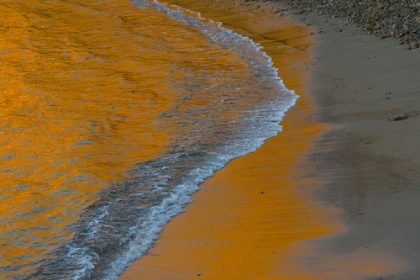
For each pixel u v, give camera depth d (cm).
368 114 1941
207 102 2314
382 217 1316
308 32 3070
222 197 1538
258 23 3441
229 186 1595
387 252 1175
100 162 1850
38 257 1341
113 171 1772
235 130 1984
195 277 1196
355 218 1335
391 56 2464
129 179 1703
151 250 1324
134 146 1958
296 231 1323
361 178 1520
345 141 1759
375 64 2412
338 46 2759
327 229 1310
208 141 1912
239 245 1299
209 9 3962
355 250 1204
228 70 2712
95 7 4447
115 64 3052
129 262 1283
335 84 2292
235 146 1853
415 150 1612
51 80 2869
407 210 1325
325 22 3172
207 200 1531
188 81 2622
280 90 2342
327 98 2164
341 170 1582
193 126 2075
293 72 2536
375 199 1403
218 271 1206
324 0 3553
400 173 1505
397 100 2006
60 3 4650
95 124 2211
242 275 1177
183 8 4097
